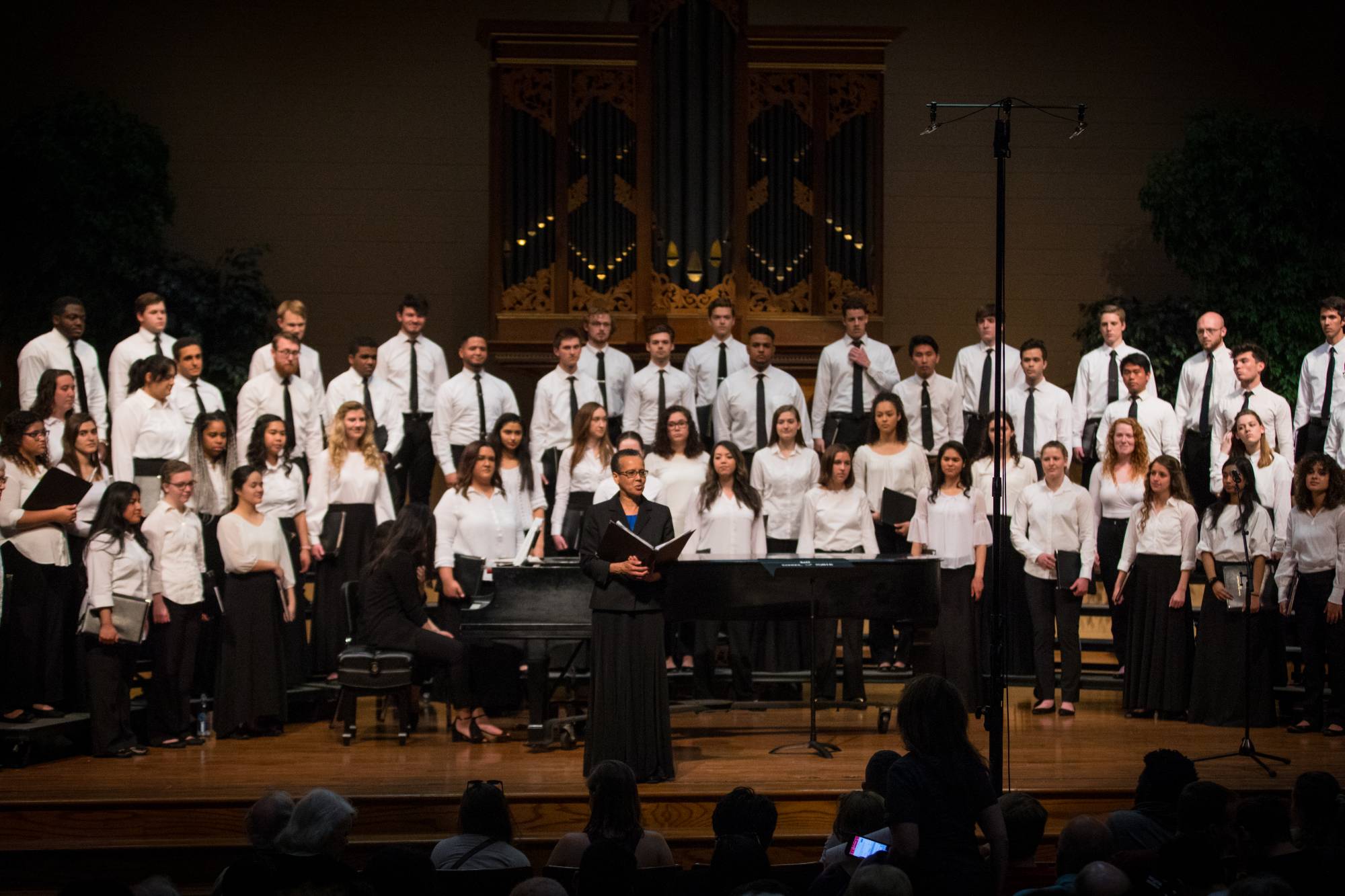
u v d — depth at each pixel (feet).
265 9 40.55
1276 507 26.81
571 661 24.47
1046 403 30.53
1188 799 13.98
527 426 40.50
